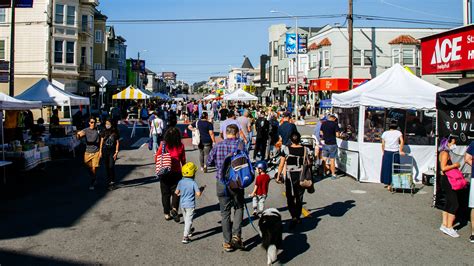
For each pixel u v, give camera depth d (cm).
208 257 599
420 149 1182
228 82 13712
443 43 1291
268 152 1548
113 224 762
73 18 4062
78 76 4188
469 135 896
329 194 1037
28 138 1697
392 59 4062
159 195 1011
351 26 2488
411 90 1195
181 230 730
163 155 777
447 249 638
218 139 2194
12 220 783
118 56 6425
